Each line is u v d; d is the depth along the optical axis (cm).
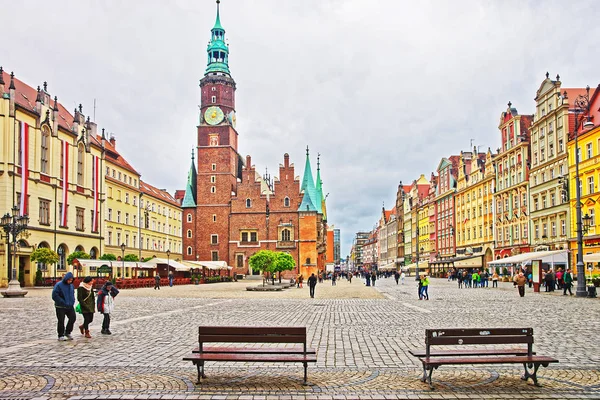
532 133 7150
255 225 10756
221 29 11275
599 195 5488
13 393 995
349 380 1103
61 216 6538
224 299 3888
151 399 955
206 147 10988
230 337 1081
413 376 1139
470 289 5322
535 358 1059
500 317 2366
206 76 11088
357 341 1634
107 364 1266
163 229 10962
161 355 1387
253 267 6444
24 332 1859
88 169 7238
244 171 10912
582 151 5853
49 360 1315
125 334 1805
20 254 5703
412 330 1908
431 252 12212
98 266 5894
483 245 8931
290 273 10575
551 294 4278
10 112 5619
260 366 1249
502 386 1047
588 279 5244
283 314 2573
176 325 2078
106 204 8169
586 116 5744
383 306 3098
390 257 18350
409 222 14938
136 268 7494
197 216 10906
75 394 988
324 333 1825
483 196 8981
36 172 6016
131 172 9325
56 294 1647
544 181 6750
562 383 1067
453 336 1062
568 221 6116
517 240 7612
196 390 1020
